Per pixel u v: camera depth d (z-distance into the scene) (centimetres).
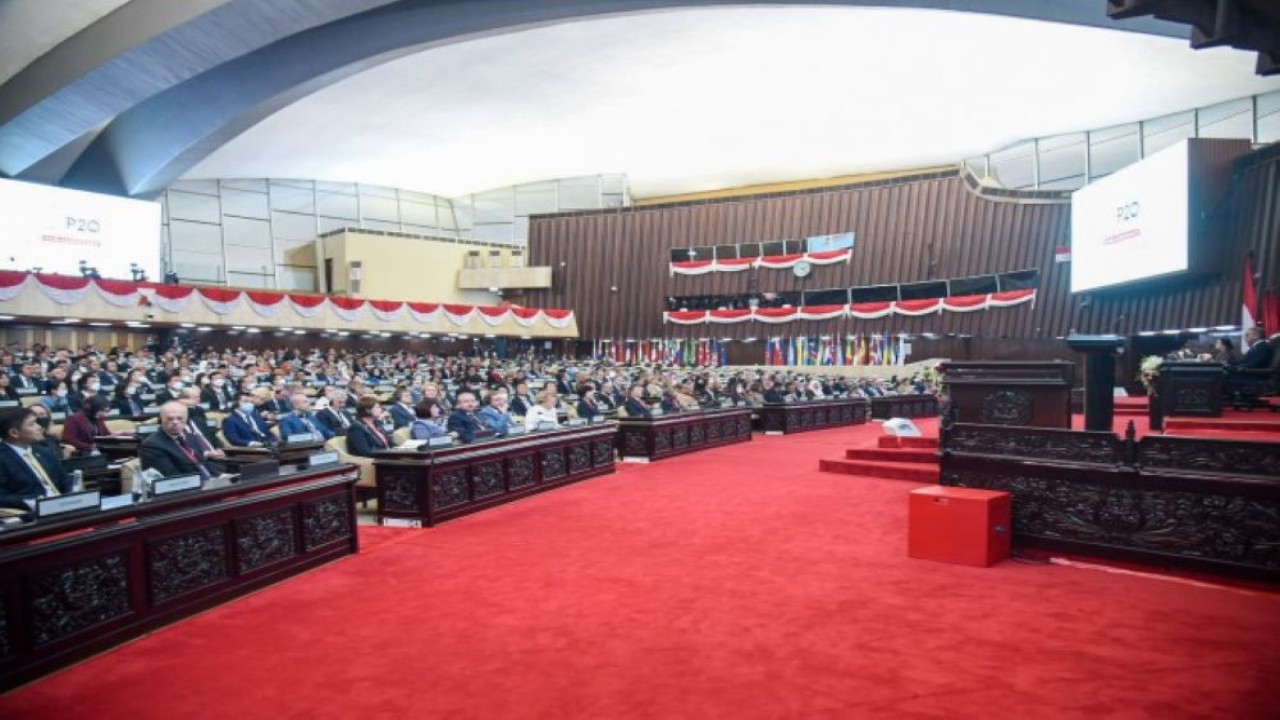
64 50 1488
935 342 2488
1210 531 487
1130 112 2312
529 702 321
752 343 2781
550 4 1608
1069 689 322
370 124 2523
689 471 1062
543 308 3120
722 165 3198
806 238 2742
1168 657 357
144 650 393
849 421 1908
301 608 461
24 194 1964
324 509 572
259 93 1797
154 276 2248
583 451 980
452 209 3566
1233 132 2152
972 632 396
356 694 334
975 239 2462
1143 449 513
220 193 2869
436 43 1714
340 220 3172
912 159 3038
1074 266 2039
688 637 397
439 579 522
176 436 582
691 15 1914
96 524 392
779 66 2238
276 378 1443
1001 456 570
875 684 331
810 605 448
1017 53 2016
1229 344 1223
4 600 345
